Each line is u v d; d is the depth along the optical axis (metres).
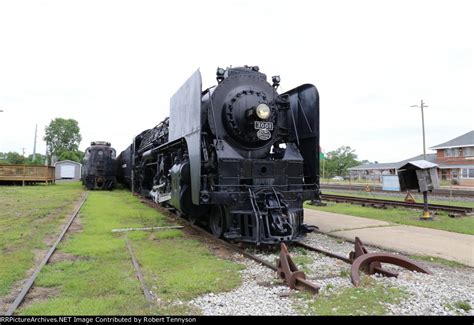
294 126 7.58
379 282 4.26
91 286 4.09
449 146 38.09
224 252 5.86
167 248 6.08
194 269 4.79
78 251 5.73
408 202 12.95
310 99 7.49
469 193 19.78
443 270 4.86
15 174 24.52
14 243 6.31
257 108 6.39
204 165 6.76
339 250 6.09
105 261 5.22
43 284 4.19
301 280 4.02
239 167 6.34
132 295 3.83
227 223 6.32
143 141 17.03
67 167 49.66
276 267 4.76
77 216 9.81
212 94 6.86
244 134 6.84
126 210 11.22
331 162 79.06
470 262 5.18
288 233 5.83
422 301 3.65
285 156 6.99
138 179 17.64
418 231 7.76
